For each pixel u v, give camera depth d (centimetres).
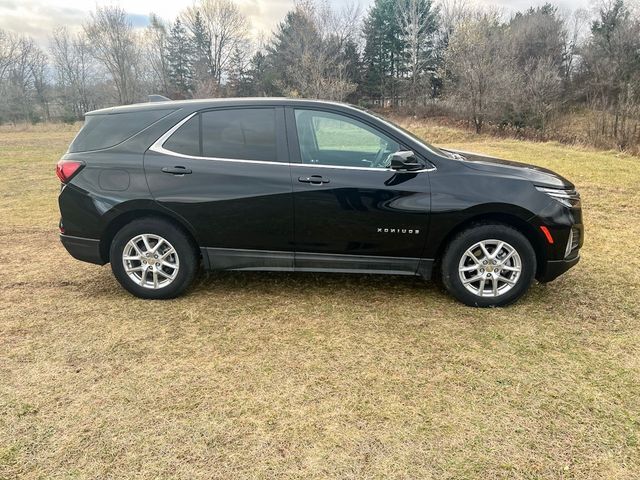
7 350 303
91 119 381
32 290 402
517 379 270
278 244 365
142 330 331
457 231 355
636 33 2723
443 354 297
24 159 1429
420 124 2978
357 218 351
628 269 444
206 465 208
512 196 340
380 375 275
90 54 4834
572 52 3316
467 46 3045
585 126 2083
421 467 207
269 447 219
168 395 257
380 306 368
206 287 410
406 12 4459
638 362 288
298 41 4081
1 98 4281
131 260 379
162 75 5403
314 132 363
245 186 354
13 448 217
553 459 211
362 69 4856
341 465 208
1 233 589
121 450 217
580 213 361
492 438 224
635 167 1048
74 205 370
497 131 2452
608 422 234
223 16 5244
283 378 273
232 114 364
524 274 352
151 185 360
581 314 351
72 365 286
